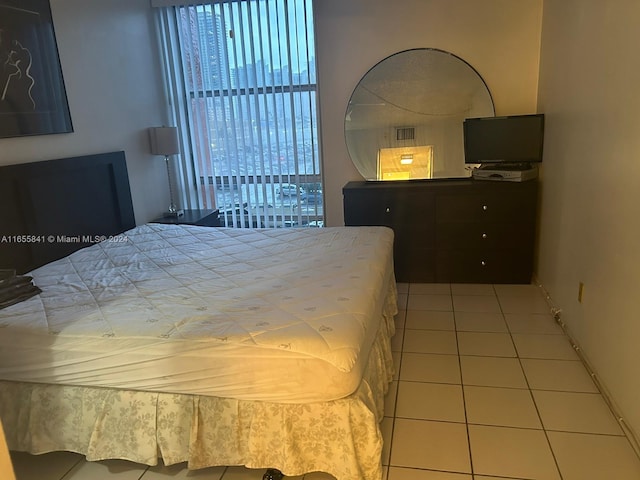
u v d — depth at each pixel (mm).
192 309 2062
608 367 2275
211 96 4434
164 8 4289
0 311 2131
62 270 2713
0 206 2650
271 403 1770
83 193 3316
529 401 2316
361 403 1747
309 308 2010
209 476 1938
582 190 2684
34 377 1952
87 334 1892
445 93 4016
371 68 4094
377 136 4199
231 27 4215
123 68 3850
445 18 3893
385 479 1859
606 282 2305
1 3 2689
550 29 3459
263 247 3055
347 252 2818
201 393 1812
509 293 3678
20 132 2824
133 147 3998
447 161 4102
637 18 1973
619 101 2160
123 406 1890
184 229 3562
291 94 4273
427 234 3895
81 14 3359
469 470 1889
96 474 1987
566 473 1851
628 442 2008
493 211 3732
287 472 1753
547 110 3521
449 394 2404
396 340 3008
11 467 748
